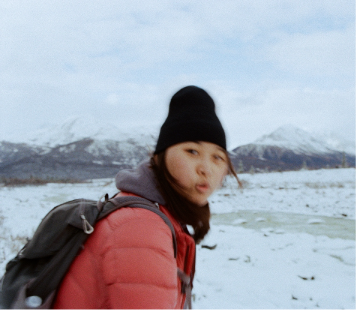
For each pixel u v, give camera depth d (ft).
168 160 2.42
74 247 2.12
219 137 2.44
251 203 45.60
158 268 1.92
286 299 13.33
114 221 2.13
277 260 18.49
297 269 16.93
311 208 39.58
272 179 86.79
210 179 2.40
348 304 12.82
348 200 43.34
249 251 20.34
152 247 1.98
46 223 2.30
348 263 17.83
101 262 2.02
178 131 2.39
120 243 1.98
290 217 34.27
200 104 2.51
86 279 2.04
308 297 13.43
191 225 2.54
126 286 1.83
